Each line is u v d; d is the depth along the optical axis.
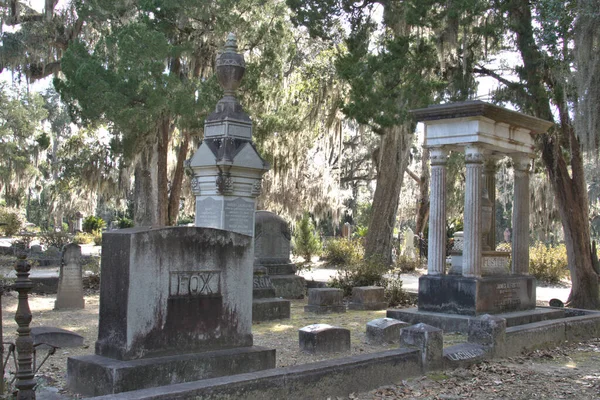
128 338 6.48
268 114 21.59
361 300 15.82
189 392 5.59
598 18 12.96
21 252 4.94
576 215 17.16
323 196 33.66
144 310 6.61
